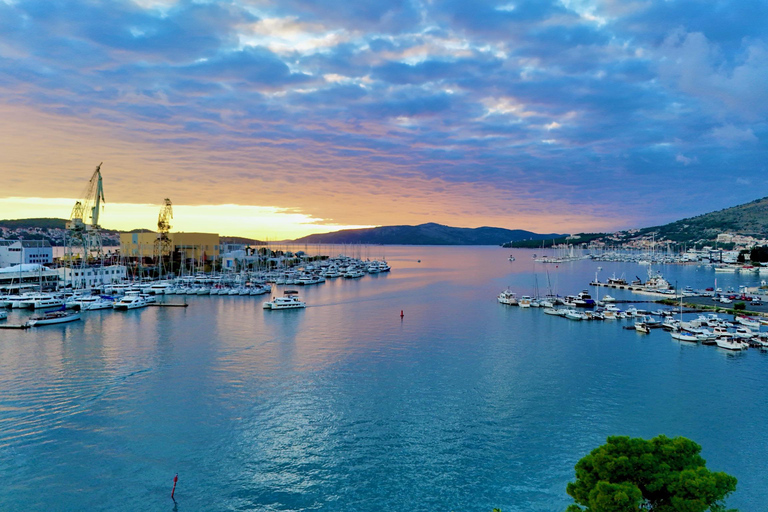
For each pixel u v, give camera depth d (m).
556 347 118.88
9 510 52.22
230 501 54.19
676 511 37.12
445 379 92.00
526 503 54.22
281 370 97.19
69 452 63.69
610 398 83.00
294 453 63.84
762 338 124.69
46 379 90.88
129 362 102.38
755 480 58.84
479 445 66.12
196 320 154.50
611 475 40.53
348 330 138.75
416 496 55.28
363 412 76.25
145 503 53.66
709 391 86.81
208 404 79.12
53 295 182.38
